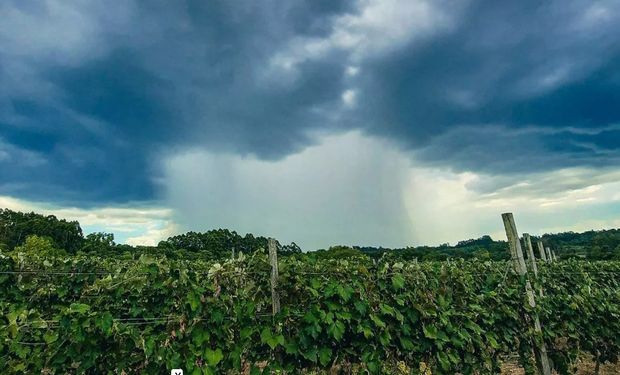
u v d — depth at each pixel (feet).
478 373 18.98
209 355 13.94
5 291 18.63
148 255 16.69
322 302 15.60
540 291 22.40
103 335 13.28
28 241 127.03
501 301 20.40
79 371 12.94
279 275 15.80
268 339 14.35
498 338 19.85
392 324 16.62
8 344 13.37
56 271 23.20
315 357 14.69
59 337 13.26
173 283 15.16
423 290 18.02
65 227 229.04
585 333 23.52
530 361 20.79
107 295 15.81
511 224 22.27
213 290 15.05
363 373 15.78
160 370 13.75
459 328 18.12
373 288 16.81
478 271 22.54
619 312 24.66
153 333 14.78
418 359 17.15
